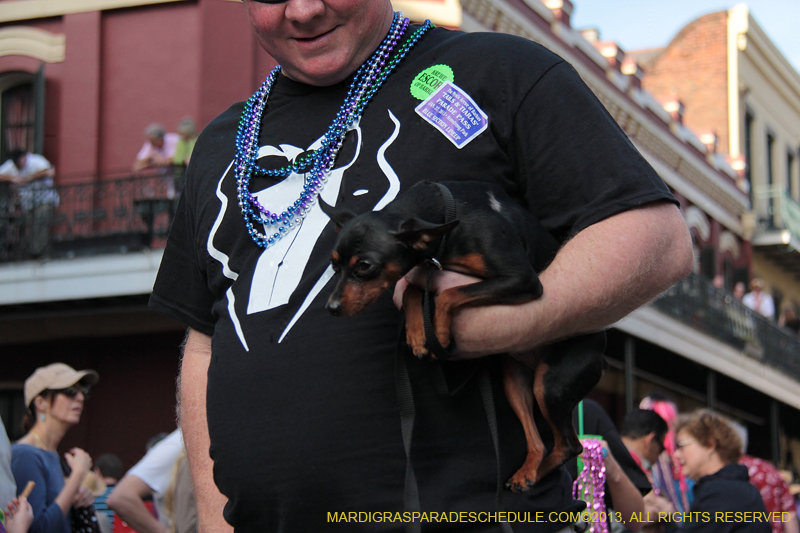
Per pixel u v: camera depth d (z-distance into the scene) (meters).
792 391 20.39
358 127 2.09
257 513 1.95
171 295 2.41
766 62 25.02
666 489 5.73
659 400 6.12
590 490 3.23
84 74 12.12
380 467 1.84
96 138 11.98
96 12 12.17
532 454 1.86
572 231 1.88
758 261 23.72
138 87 11.97
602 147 1.89
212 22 11.73
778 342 19.98
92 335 11.98
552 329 1.76
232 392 2.00
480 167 1.96
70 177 11.99
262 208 2.12
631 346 13.28
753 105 24.45
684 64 24.12
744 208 22.66
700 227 19.89
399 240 1.76
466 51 2.07
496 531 1.78
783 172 25.94
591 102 1.96
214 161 2.33
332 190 2.06
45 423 4.63
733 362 17.22
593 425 4.21
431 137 2.00
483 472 1.83
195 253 2.39
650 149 17.70
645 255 1.79
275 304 2.02
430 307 1.77
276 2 2.04
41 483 4.18
